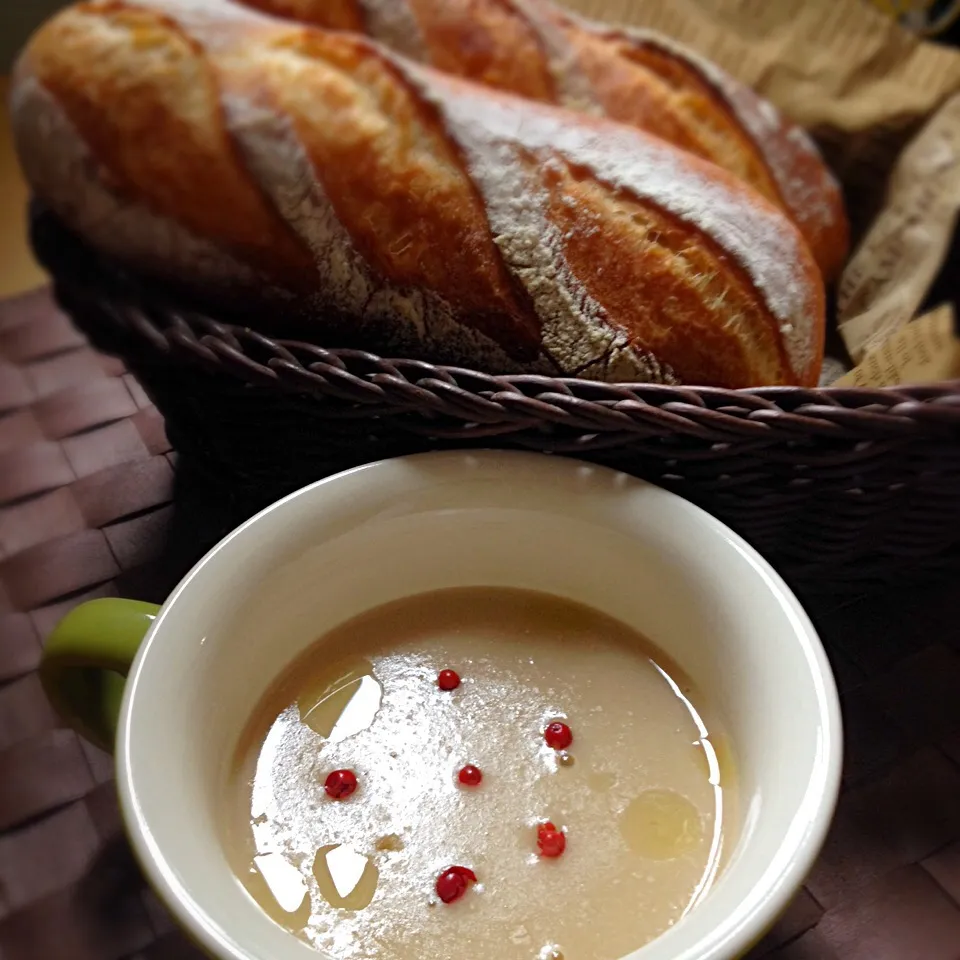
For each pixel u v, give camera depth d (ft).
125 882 0.71
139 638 0.61
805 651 0.59
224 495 0.92
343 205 0.81
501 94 0.88
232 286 0.84
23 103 0.81
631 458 0.72
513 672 0.69
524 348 0.83
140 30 0.81
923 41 1.02
